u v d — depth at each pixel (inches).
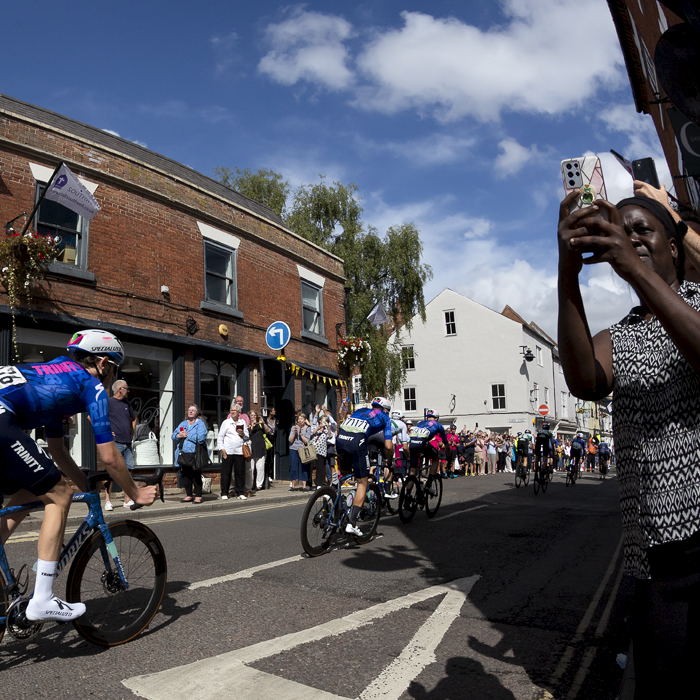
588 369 58.9
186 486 423.8
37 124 422.0
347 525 250.5
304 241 702.5
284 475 629.9
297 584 189.6
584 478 911.0
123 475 132.4
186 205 527.5
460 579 199.2
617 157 99.9
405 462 372.2
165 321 498.9
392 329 1568.7
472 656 130.6
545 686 115.5
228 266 581.9
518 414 1423.5
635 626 58.6
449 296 1534.2
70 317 421.1
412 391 1544.0
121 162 478.3
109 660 125.9
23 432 120.5
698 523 54.3
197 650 131.8
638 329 62.9
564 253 53.8
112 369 140.5
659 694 53.7
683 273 63.9
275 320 636.7
